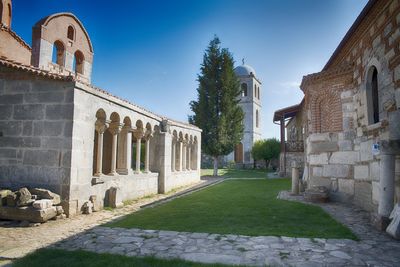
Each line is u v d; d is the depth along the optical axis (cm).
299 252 497
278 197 1189
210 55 2838
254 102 4356
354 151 1035
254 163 4047
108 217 805
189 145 1948
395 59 710
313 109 1213
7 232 634
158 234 613
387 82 753
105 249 516
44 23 1493
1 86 878
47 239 582
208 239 573
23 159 838
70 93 827
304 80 1237
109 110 1005
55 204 773
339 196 1086
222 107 2747
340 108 1113
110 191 985
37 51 1467
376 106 892
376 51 822
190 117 2900
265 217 787
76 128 827
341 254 488
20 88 866
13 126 857
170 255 483
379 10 785
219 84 2786
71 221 743
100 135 990
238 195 1258
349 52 1075
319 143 1181
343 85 1106
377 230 649
